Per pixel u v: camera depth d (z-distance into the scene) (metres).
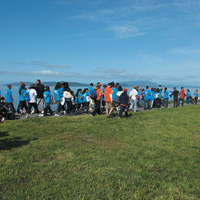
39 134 7.68
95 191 3.59
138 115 12.95
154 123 10.21
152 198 3.48
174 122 10.53
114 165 4.75
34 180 3.90
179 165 4.91
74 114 13.59
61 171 4.35
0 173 4.19
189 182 4.04
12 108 12.77
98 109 13.07
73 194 3.45
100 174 4.25
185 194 3.61
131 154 5.60
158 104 19.00
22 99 13.68
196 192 3.71
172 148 6.26
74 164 4.73
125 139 7.20
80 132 8.14
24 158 5.04
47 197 3.35
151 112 14.66
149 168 4.70
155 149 6.14
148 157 5.44
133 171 4.49
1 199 3.26
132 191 3.62
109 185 3.81
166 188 3.80
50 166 4.57
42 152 5.53
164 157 5.46
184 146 6.52
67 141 6.76
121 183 3.89
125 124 9.93
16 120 10.38
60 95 12.84
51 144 6.30
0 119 6.47
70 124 9.72
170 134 8.08
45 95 12.64
